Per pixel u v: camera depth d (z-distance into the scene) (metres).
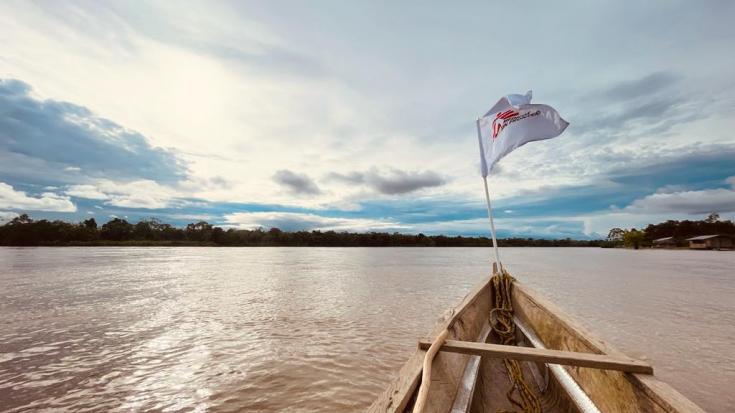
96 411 5.24
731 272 29.27
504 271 7.11
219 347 8.32
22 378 6.44
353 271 30.78
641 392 2.12
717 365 7.40
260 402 5.46
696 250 85.12
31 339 9.02
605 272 30.02
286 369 6.85
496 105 7.39
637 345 8.80
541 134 6.89
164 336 9.30
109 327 10.30
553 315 3.95
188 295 16.45
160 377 6.47
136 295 16.36
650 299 15.61
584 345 3.02
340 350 8.09
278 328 10.22
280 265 38.22
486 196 7.75
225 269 32.00
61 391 5.89
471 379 3.04
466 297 5.12
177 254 66.94
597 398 2.64
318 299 15.54
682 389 6.25
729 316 12.02
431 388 2.39
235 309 13.12
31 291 17.41
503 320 5.33
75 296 15.95
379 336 9.37
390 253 84.88
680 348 8.55
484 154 7.78
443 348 2.66
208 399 5.58
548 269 34.16
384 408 1.92
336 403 5.43
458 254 81.12
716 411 5.46
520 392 3.43
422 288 19.59
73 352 7.95
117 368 6.94
